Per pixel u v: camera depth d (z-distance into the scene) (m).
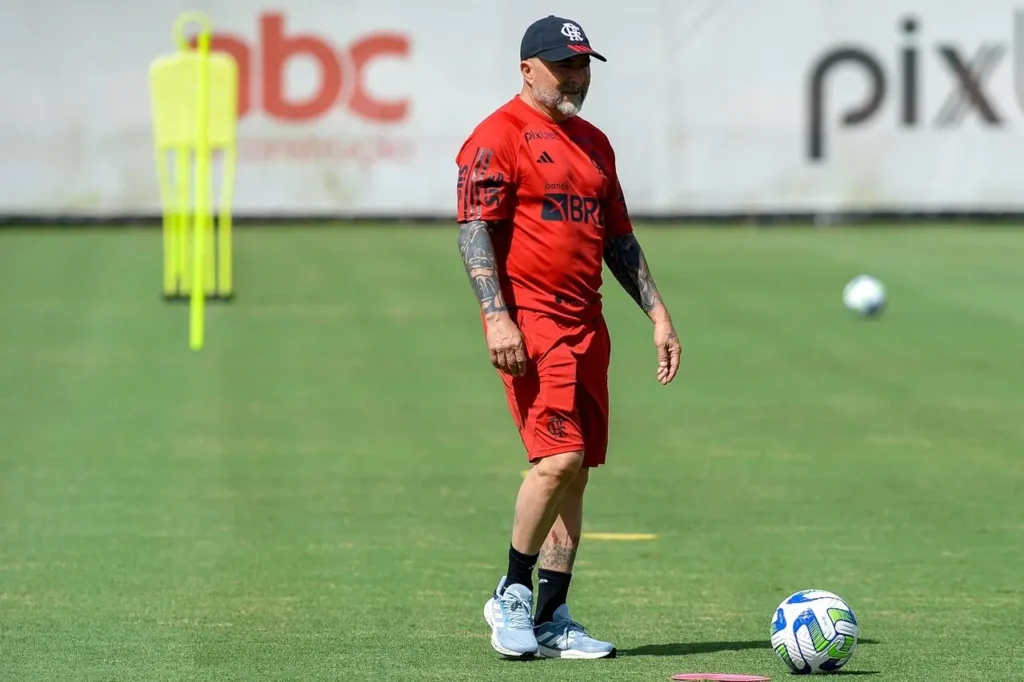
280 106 89.31
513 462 36.91
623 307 63.19
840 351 53.25
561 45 20.89
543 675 20.44
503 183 21.11
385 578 26.42
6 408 43.03
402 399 44.97
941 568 27.42
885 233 88.38
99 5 88.06
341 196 90.38
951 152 91.69
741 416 42.69
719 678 20.19
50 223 89.44
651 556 28.30
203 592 25.39
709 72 90.75
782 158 91.50
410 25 89.62
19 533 29.69
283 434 40.00
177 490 33.66
